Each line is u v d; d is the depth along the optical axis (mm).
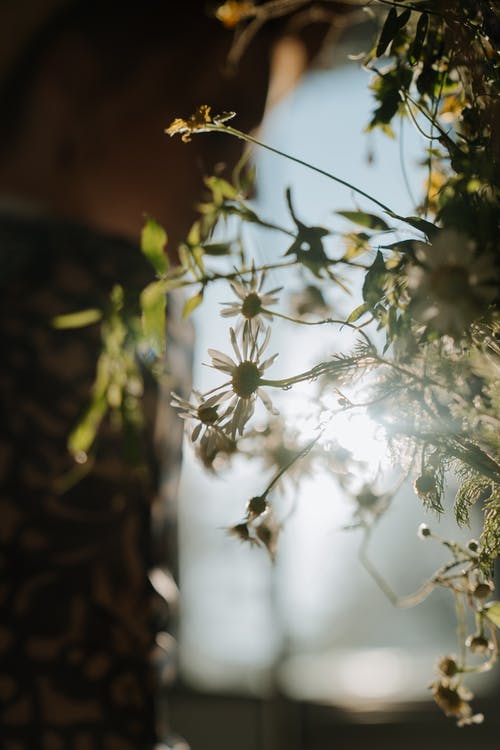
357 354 382
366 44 487
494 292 329
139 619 563
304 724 2311
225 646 2365
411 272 335
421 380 368
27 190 620
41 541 543
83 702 539
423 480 381
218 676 2359
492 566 409
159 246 434
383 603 2355
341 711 2309
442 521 444
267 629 2332
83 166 635
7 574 538
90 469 557
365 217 413
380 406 377
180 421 643
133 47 635
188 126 404
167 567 632
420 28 404
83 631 544
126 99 640
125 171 643
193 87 648
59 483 550
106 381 515
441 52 411
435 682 429
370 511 459
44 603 539
